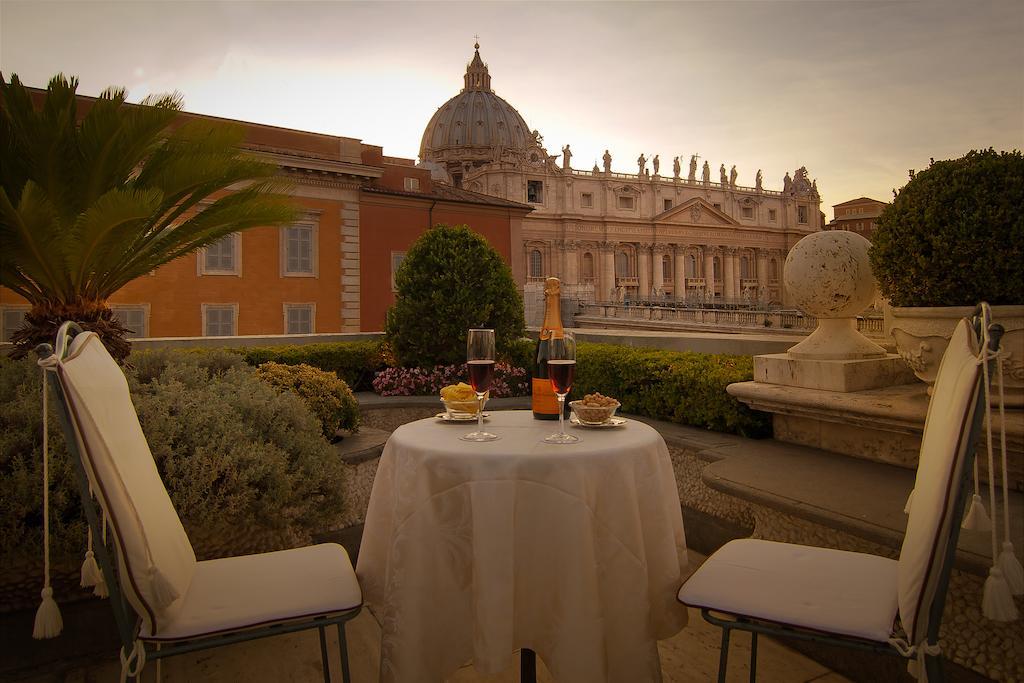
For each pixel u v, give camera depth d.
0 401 2.89
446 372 7.43
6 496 2.49
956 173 3.10
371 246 23.06
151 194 4.77
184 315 19.20
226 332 19.80
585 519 1.88
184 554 1.96
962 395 1.49
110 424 1.67
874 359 3.92
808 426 4.00
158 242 6.20
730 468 3.50
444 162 91.50
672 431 4.58
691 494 4.11
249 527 3.18
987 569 2.09
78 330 1.76
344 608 1.87
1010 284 2.92
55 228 4.94
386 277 23.34
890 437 3.54
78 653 2.73
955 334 1.79
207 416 3.08
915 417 3.20
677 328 30.66
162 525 1.83
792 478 3.28
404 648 1.94
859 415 3.51
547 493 1.89
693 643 2.84
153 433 2.86
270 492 3.02
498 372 7.41
